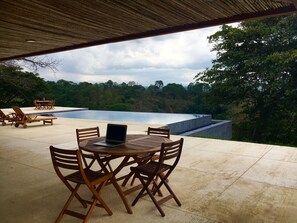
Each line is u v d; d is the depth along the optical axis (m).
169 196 2.87
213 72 12.63
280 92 11.20
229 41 11.98
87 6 3.20
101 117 13.65
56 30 4.34
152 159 3.31
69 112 15.40
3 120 9.66
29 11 3.39
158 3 3.09
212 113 19.14
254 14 3.43
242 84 12.02
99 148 2.78
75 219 2.62
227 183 3.53
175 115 14.08
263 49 11.23
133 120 12.09
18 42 5.31
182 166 4.30
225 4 3.08
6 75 18.09
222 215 2.66
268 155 4.97
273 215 2.65
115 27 4.17
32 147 5.85
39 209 2.85
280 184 3.48
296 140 11.53
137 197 2.89
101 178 2.60
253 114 13.05
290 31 10.42
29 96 21.06
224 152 5.25
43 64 15.09
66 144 6.12
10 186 3.52
